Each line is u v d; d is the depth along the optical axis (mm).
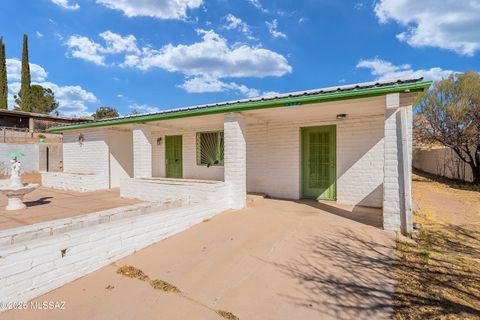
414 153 20000
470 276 3426
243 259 3949
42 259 3125
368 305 2848
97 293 3146
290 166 8539
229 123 6941
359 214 6363
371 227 5285
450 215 6770
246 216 6117
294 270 3621
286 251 4188
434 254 4113
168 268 3723
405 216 4969
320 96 5441
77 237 3480
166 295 3105
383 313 2707
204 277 3486
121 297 3068
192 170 10930
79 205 7895
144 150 9055
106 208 7477
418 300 2908
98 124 10281
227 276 3504
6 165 16672
